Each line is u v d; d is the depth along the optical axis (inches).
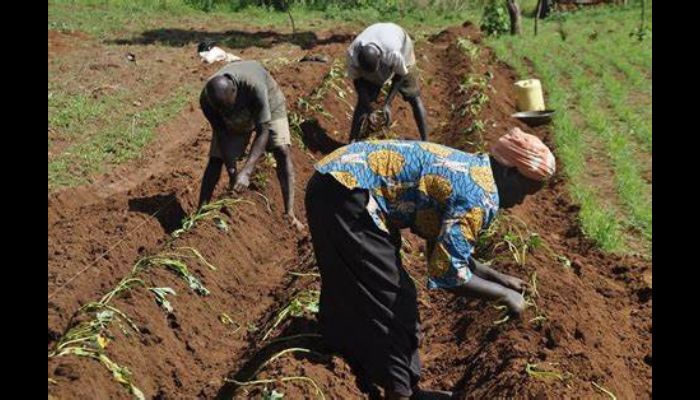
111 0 986.1
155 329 263.6
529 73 711.1
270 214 379.2
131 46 773.3
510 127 528.7
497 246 307.0
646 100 636.1
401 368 211.5
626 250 366.6
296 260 350.0
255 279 335.0
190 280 293.6
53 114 518.6
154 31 858.1
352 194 206.8
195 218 335.0
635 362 260.5
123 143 484.7
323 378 220.1
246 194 374.3
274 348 246.2
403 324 210.5
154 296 274.4
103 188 430.6
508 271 286.0
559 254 331.3
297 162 442.3
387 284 208.8
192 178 409.7
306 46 824.9
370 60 393.4
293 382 215.6
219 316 295.7
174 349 265.9
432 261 202.5
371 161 208.4
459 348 256.4
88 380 219.1
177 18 953.5
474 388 228.7
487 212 200.7
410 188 205.3
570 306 266.8
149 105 561.3
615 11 1112.8
